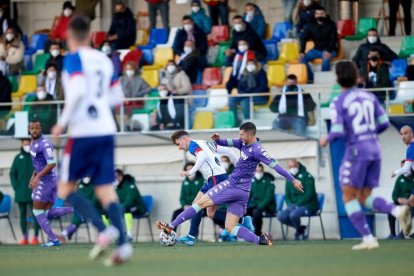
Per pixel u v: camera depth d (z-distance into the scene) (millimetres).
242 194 40688
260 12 70062
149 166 64625
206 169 42688
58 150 63875
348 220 60281
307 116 59094
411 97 57781
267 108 59000
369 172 30594
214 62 68625
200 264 26844
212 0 70500
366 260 27125
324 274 22672
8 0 73938
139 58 68750
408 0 67875
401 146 60094
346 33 69312
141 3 77688
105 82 25750
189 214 41219
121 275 23094
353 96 30172
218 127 59219
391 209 31078
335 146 60531
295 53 67750
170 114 59594
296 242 48656
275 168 39688
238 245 42969
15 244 58812
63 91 64938
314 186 57719
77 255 33812
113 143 25828
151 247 41406
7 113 61094
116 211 25812
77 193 26891
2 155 66125
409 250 31828
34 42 74562
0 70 65688
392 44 68375
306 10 67625
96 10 77250
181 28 68625
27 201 59594
